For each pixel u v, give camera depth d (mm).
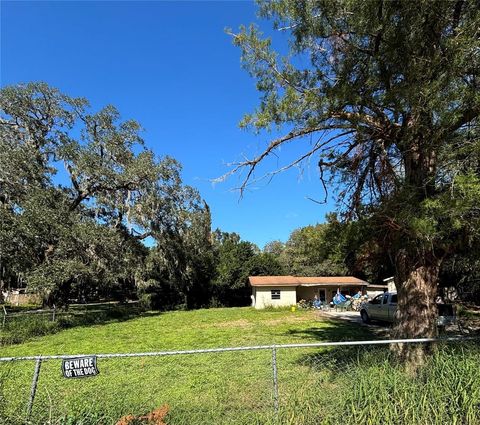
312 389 5328
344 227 6961
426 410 4609
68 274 22016
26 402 4855
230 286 38500
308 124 6289
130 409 5211
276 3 6137
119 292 37781
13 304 41094
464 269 9086
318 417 4664
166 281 35094
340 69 6301
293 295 34406
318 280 36156
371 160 7598
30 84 24594
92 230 23703
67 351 14070
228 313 29547
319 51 6488
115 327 21547
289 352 11344
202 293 38031
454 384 4883
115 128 27375
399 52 5641
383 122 6652
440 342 6086
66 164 26000
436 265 7105
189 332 18906
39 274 21391
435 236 5211
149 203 28750
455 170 5059
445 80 4977
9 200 23469
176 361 10641
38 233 21781
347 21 5879
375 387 4797
